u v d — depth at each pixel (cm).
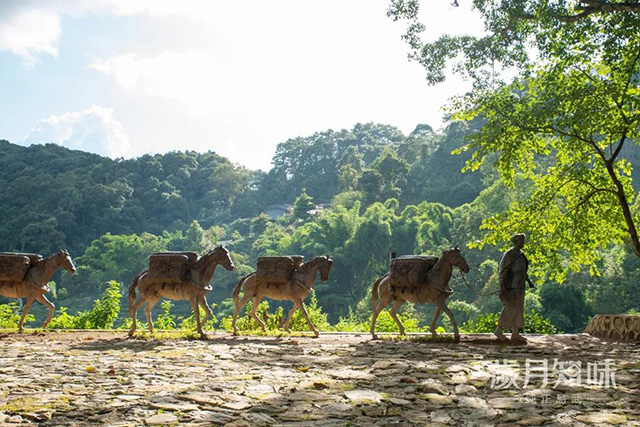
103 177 17462
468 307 6178
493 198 7875
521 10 2000
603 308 5562
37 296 1867
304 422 725
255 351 1367
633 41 2008
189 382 954
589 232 2294
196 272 1730
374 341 1636
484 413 772
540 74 2164
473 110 2198
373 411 777
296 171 19638
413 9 2177
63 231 14975
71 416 739
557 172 2334
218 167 19000
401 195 13362
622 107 2053
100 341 1590
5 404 794
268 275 1833
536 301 5569
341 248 10112
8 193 16150
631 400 850
